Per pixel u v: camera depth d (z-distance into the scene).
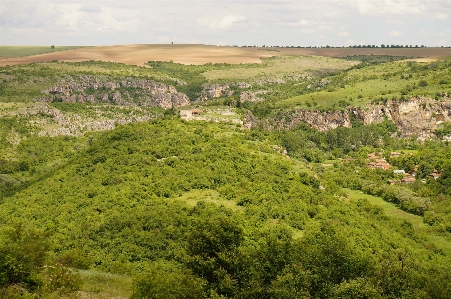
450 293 85.12
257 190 128.62
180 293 68.19
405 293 78.62
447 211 160.12
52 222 114.38
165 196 124.75
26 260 70.75
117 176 133.88
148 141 156.12
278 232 106.75
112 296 74.69
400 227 141.88
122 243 102.50
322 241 94.75
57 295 71.31
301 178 145.62
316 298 73.88
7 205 130.50
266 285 74.25
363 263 82.75
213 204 117.38
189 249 81.00
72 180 138.75
